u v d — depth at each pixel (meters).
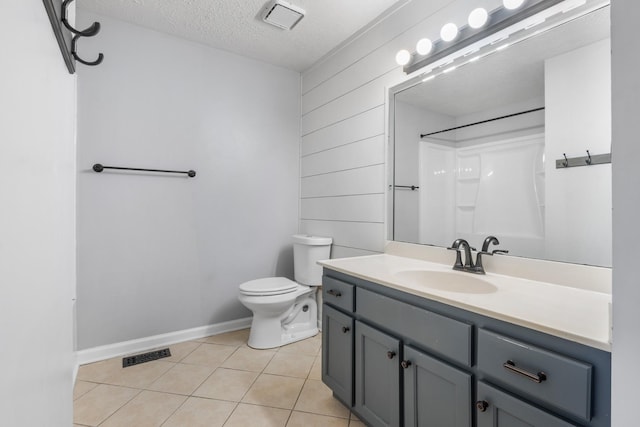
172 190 2.38
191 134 2.46
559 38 1.26
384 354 1.33
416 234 1.85
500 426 0.91
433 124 1.76
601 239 1.14
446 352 1.07
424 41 1.68
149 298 2.31
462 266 1.51
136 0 1.97
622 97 0.53
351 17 2.11
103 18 2.12
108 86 2.13
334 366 1.65
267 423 1.50
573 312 0.91
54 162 0.64
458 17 1.64
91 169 2.09
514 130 1.41
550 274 1.27
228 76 2.61
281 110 2.89
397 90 1.99
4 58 0.36
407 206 1.91
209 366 2.04
